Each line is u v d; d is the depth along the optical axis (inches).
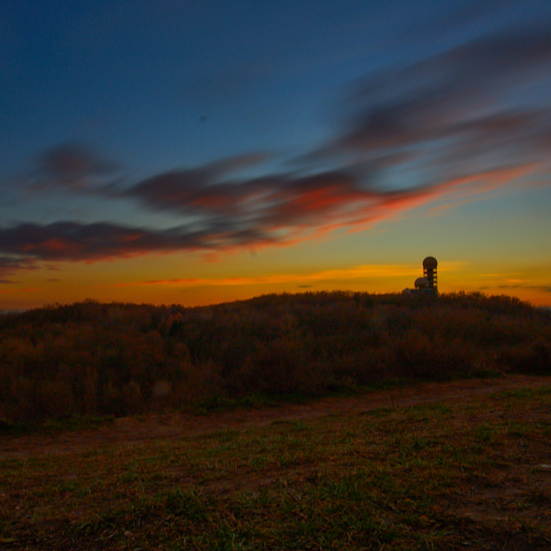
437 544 119.7
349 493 155.2
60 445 394.3
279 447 268.4
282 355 633.0
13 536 138.3
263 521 136.9
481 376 655.8
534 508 142.9
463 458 195.6
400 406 452.4
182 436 407.8
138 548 125.3
